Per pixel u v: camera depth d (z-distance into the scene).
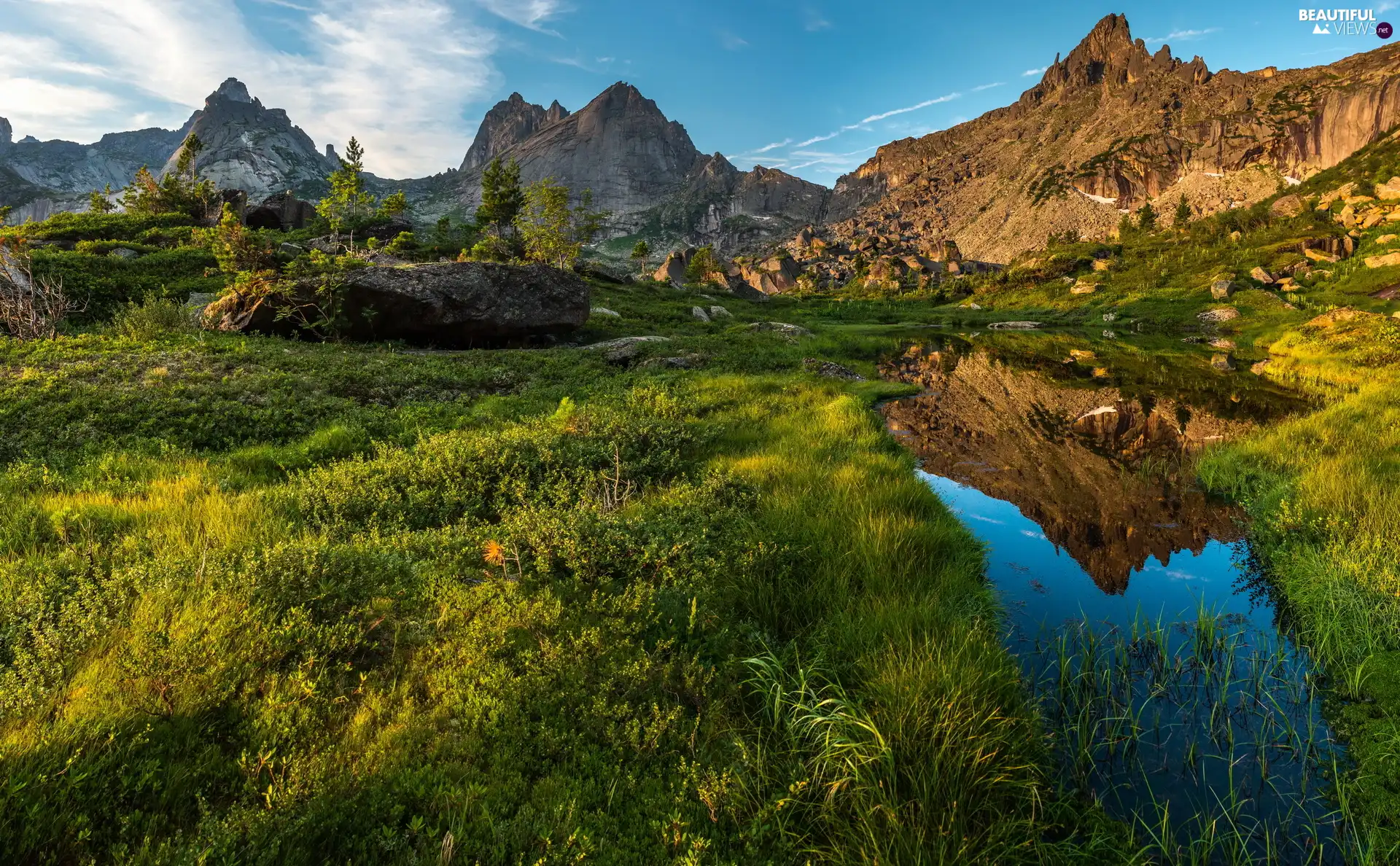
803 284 157.50
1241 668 5.68
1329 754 4.59
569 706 4.05
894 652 4.95
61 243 40.16
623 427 11.63
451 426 12.94
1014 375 27.23
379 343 24.47
